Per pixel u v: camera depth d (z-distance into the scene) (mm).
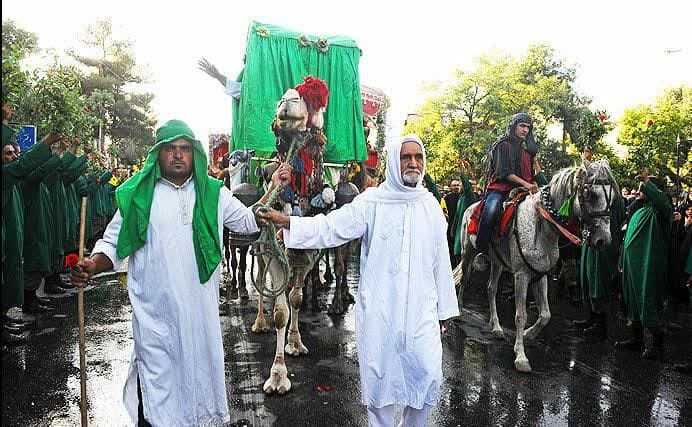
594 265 6723
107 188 13805
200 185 3131
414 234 3330
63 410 4422
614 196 5328
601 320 6836
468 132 37906
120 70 39938
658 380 5379
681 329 7578
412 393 3252
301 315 7598
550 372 5543
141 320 3037
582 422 4426
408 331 3238
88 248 12141
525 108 38562
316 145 4930
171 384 3064
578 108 37562
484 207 6051
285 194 4793
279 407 4520
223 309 7770
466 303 8906
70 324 6863
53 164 6797
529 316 8031
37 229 7027
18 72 6320
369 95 9641
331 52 6270
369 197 3461
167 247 3027
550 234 5453
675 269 8227
